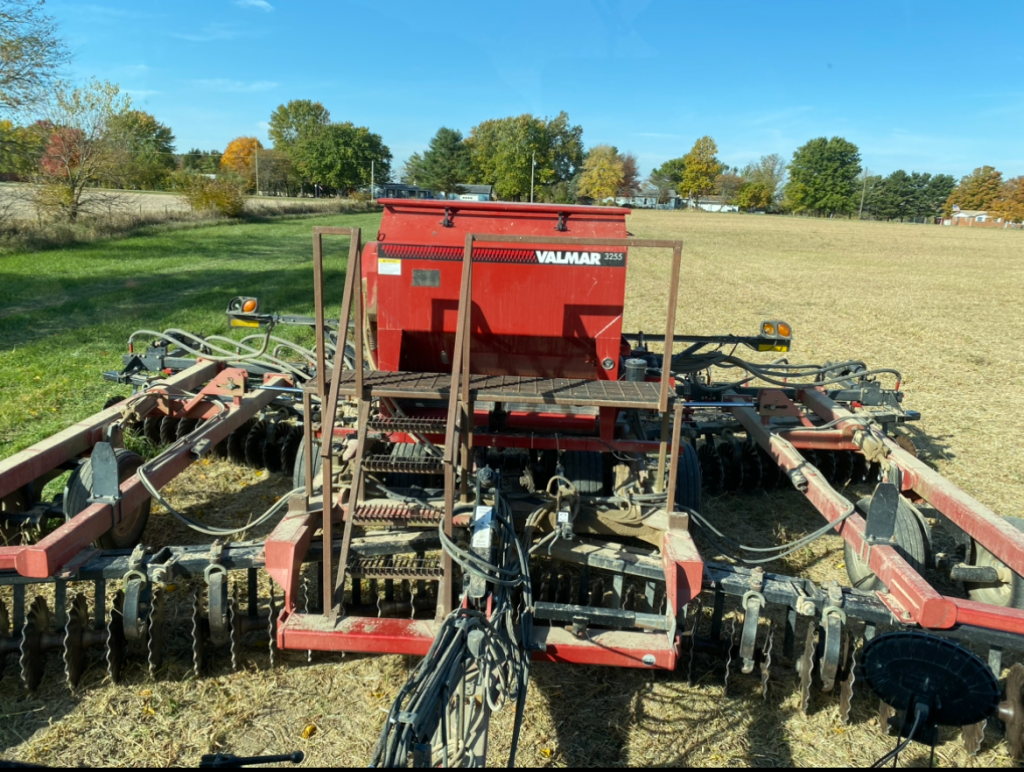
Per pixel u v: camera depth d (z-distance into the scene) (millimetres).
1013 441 9766
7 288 18906
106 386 10125
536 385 4875
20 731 3934
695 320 18734
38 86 24812
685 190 126250
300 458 5906
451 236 5215
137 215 37656
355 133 98500
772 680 4633
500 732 4090
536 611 4086
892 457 6207
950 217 128000
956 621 3822
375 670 4559
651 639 4078
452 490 4035
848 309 21750
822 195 120625
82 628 4227
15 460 4867
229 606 4355
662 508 5094
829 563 6348
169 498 6973
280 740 3951
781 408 7129
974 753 4035
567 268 5141
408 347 5438
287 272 24453
